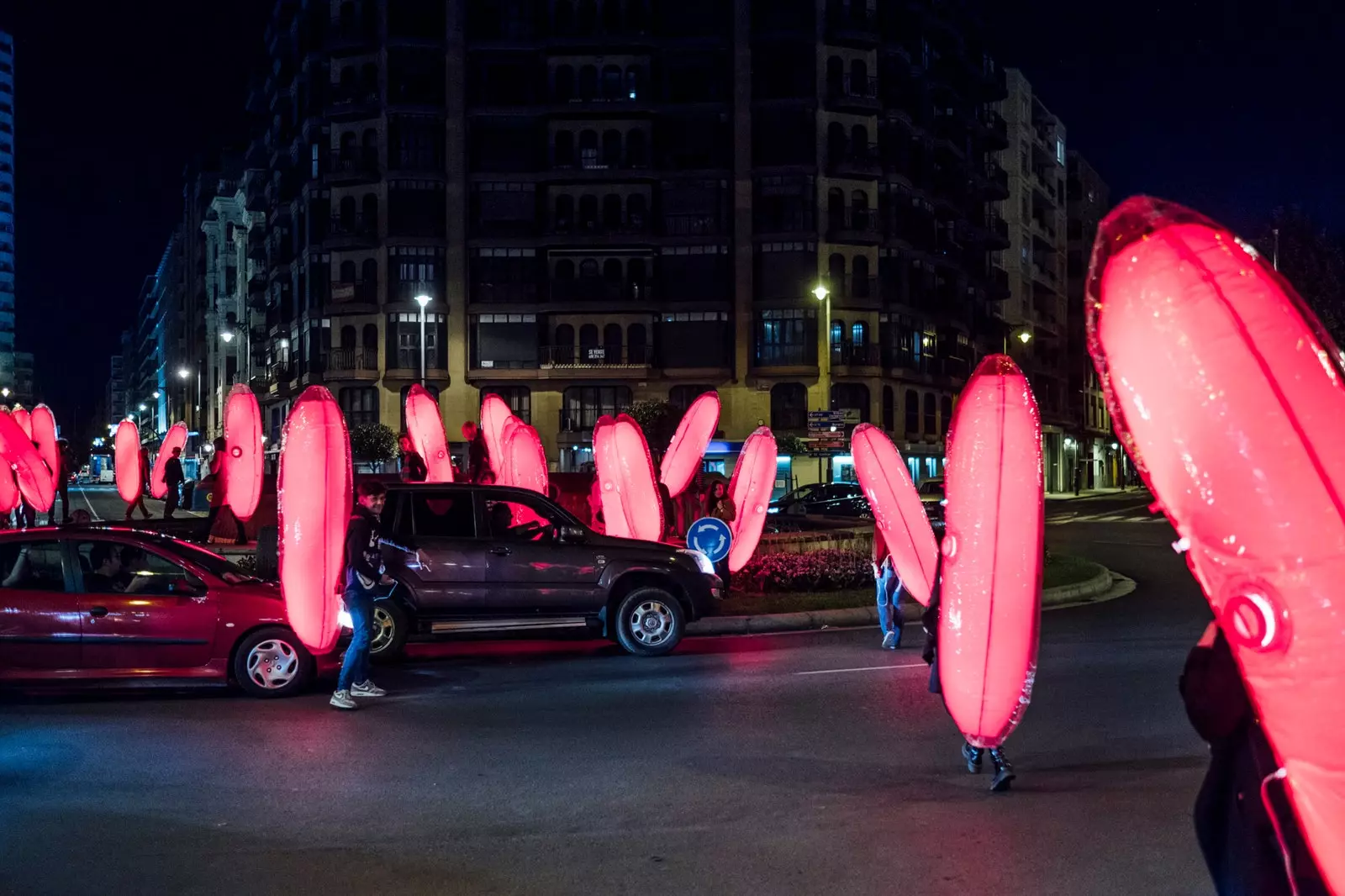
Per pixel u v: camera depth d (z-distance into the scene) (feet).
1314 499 7.18
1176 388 7.63
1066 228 287.48
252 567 52.39
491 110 186.29
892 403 190.60
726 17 188.75
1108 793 21.40
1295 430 7.22
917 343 197.36
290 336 206.49
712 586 41.63
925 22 202.39
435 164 186.39
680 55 188.44
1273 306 7.38
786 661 38.58
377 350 185.37
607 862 17.75
